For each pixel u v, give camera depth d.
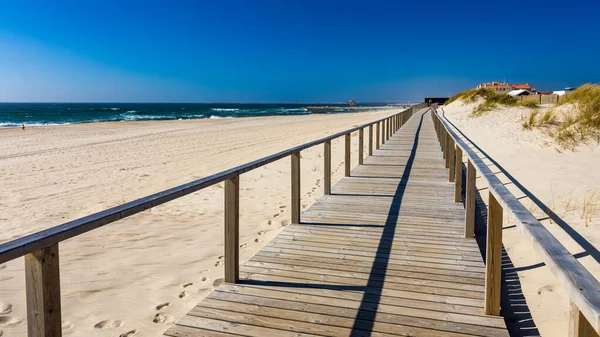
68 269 4.34
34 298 1.74
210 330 2.75
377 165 9.62
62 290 3.83
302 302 3.13
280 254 4.12
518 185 6.83
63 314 3.40
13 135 24.23
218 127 30.06
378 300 3.16
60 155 14.87
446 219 5.29
